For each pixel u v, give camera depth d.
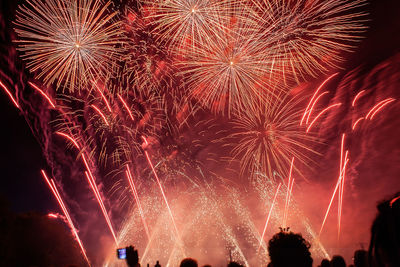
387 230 1.12
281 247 1.93
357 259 3.65
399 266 1.08
